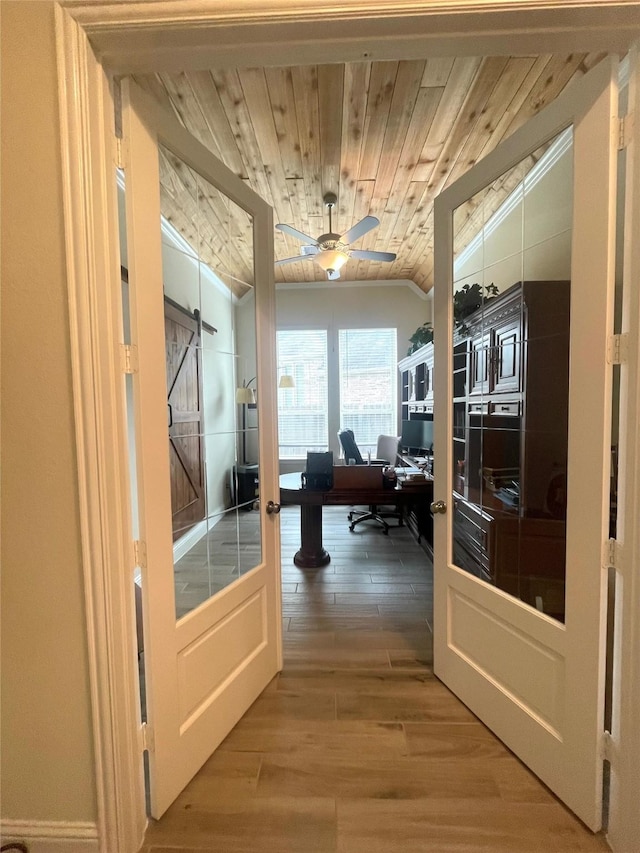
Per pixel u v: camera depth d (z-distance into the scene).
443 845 1.22
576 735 1.28
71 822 1.19
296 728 1.67
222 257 1.84
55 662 1.15
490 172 1.58
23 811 1.19
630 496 1.13
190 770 1.43
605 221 1.16
